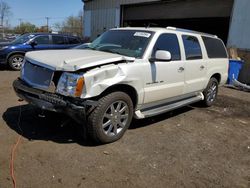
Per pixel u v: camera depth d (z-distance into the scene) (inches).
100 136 164.7
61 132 182.5
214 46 274.1
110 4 742.5
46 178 131.0
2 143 161.6
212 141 193.9
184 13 588.1
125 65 170.9
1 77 377.1
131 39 202.2
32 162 143.6
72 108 150.6
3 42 479.2
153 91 193.3
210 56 264.1
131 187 130.2
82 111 152.3
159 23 704.4
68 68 153.2
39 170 136.9
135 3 665.0
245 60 460.8
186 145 182.4
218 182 141.4
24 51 455.8
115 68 164.1
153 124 217.2
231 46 482.3
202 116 252.8
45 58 168.9
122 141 178.2
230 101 326.6
